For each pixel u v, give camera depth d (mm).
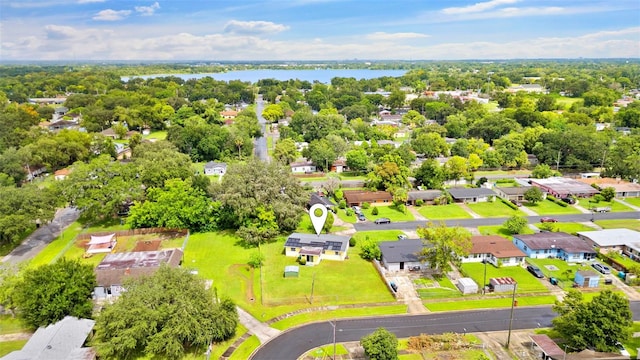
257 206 85125
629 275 69375
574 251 76875
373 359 47031
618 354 49875
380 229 93000
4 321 57188
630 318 49344
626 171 123562
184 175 103188
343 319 59156
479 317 59531
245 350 52125
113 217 97812
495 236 82875
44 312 52469
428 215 102000
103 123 198625
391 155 123062
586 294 65375
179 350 48969
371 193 111812
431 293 65750
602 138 147625
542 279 70438
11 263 74125
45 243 83875
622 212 103312
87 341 51375
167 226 86500
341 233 90625
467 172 127312
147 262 69688
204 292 54219
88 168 94188
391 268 73438
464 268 74750
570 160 136750
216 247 82750
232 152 156250
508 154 140250
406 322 58406
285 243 79625
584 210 105062
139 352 50375
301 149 168125
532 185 119562
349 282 69312
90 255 78062
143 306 49312
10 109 190250
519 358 50625
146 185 100188
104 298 63812
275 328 56906
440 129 181625
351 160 136750
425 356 50969
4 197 78625
